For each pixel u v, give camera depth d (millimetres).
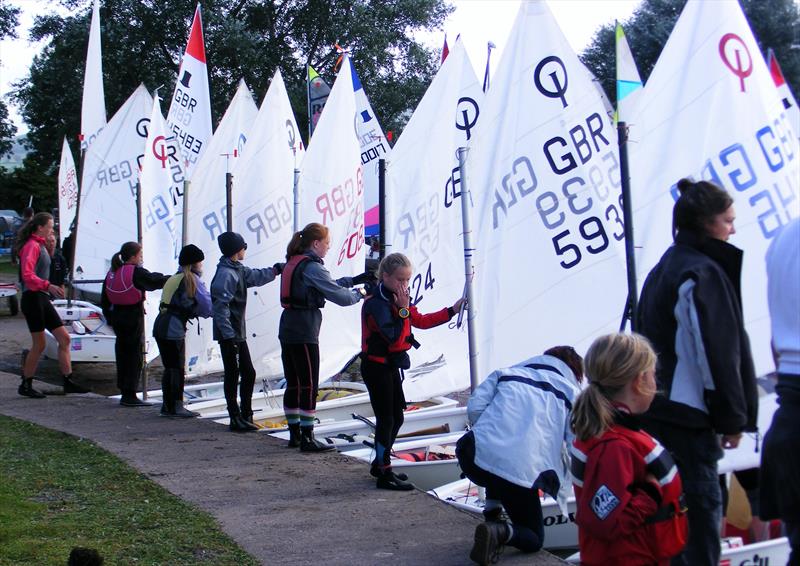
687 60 5445
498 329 6223
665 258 3979
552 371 4832
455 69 9000
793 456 3584
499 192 6250
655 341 3928
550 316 6238
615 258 6297
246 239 10609
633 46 23422
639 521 3203
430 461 7000
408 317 6207
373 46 30375
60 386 12008
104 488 6359
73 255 14445
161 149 11422
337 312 9867
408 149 8805
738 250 3885
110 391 12539
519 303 6234
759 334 5117
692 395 3857
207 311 9297
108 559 4840
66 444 7781
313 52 31828
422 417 8867
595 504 3258
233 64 29828
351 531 5398
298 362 7531
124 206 15031
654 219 5516
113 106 30391
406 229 8688
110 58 29609
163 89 30297
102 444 7859
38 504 5914
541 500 5719
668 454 3324
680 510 3336
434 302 8836
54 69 30547
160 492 6223
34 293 10422
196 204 11047
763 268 5199
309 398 7547
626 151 5344
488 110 6285
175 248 11562
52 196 48250
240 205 10633
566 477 4707
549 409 4723
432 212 8867
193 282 9195
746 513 5441
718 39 5355
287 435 8328
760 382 5062
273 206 10625
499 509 5055
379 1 31484
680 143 5445
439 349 8758
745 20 5375
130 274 9781
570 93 6254
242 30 29000
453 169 9039
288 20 31438
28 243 10367
